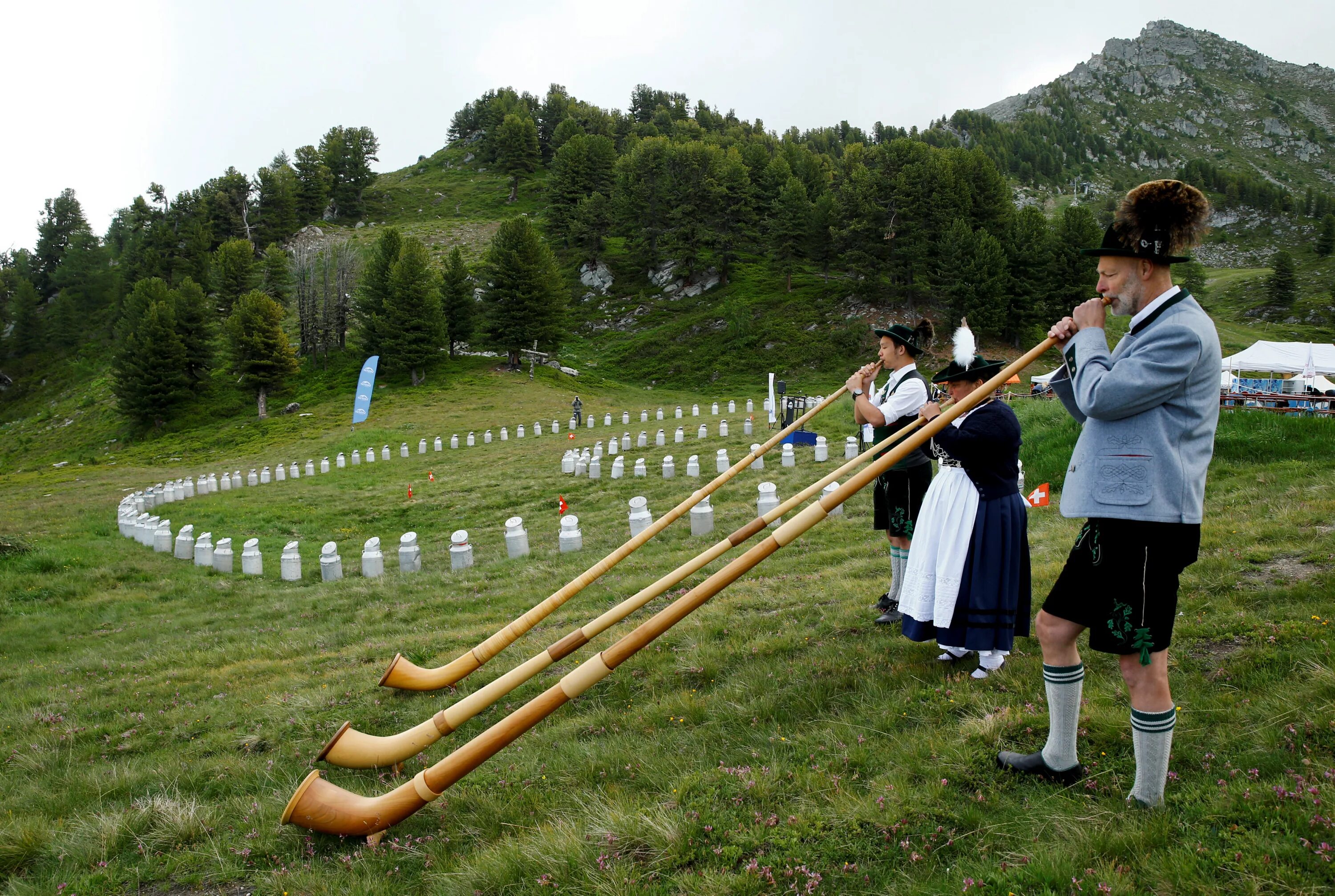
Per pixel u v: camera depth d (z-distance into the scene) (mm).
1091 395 2777
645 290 93062
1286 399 16859
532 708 3396
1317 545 5758
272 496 26422
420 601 10102
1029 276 66000
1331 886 2348
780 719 4270
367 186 137125
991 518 4094
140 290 79000
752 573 8258
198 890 3555
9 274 116688
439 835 3676
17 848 3992
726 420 35312
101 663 8680
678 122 147375
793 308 77750
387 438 41750
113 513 25172
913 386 5293
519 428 37344
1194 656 4188
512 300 65000
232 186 117875
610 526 14109
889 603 5648
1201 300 103750
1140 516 2695
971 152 79625
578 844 3213
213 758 5109
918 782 3365
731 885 2807
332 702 5805
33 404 85875
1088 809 2971
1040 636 3148
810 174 101312
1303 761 2994
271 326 60469
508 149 138625
